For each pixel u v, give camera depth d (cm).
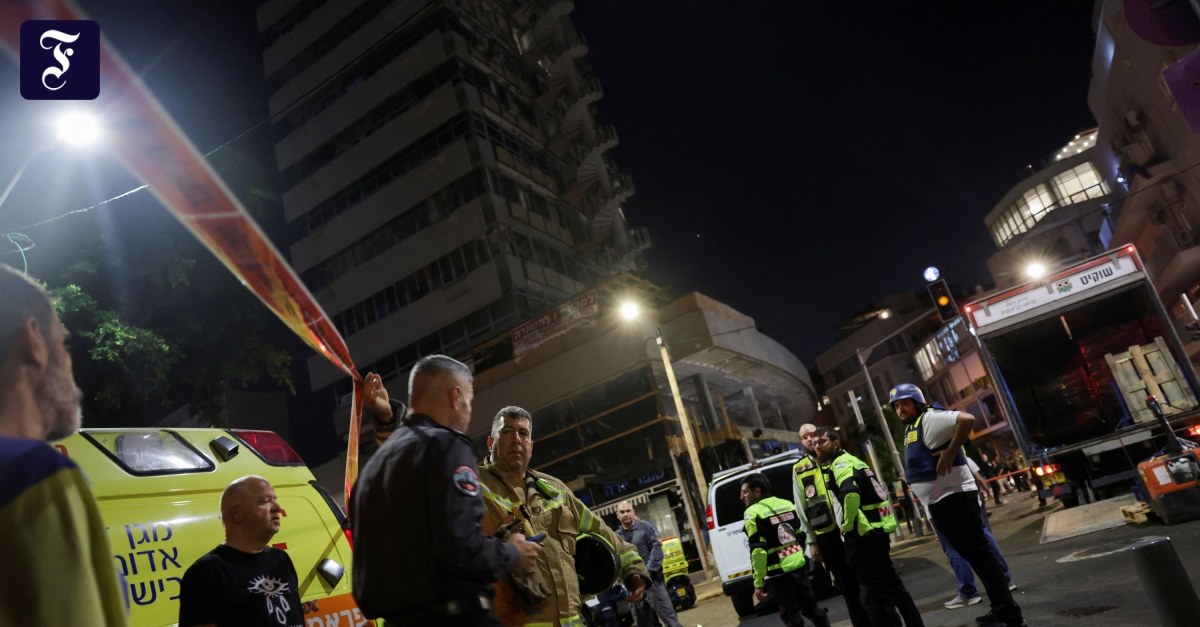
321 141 4131
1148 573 347
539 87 4431
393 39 3997
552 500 364
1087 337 1412
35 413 114
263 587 364
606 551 351
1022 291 1371
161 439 402
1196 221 2872
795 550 674
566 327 2873
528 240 3681
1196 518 888
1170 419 1283
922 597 873
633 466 2638
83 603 96
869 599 560
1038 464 1376
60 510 97
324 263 4006
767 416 4244
